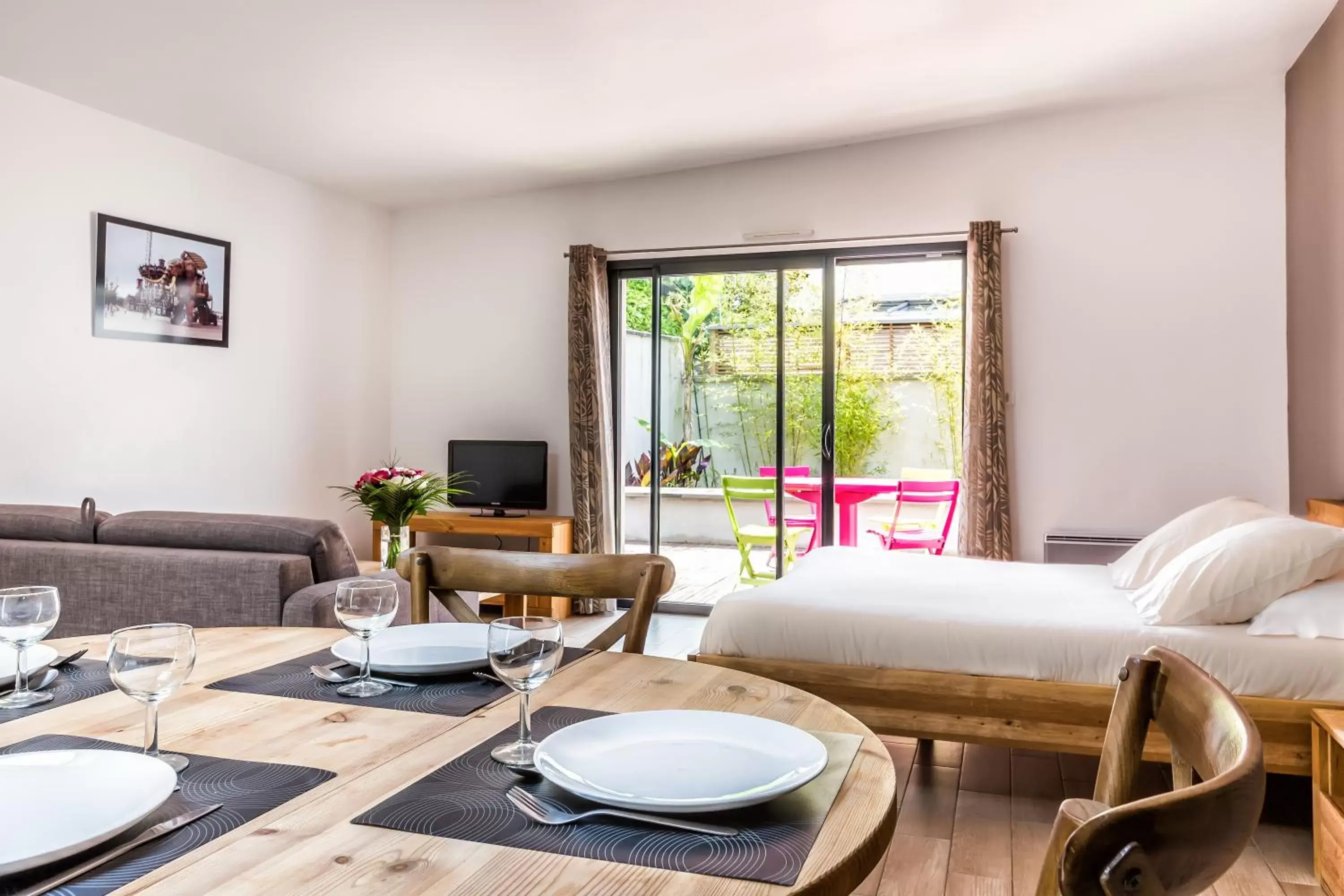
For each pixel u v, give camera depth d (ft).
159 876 2.55
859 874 2.75
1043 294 17.12
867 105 16.03
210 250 16.94
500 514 20.34
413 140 16.92
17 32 12.34
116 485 15.34
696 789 3.12
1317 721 7.86
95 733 3.76
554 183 20.11
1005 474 16.92
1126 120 16.67
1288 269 15.85
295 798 3.11
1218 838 2.12
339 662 4.94
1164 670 3.56
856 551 14.35
